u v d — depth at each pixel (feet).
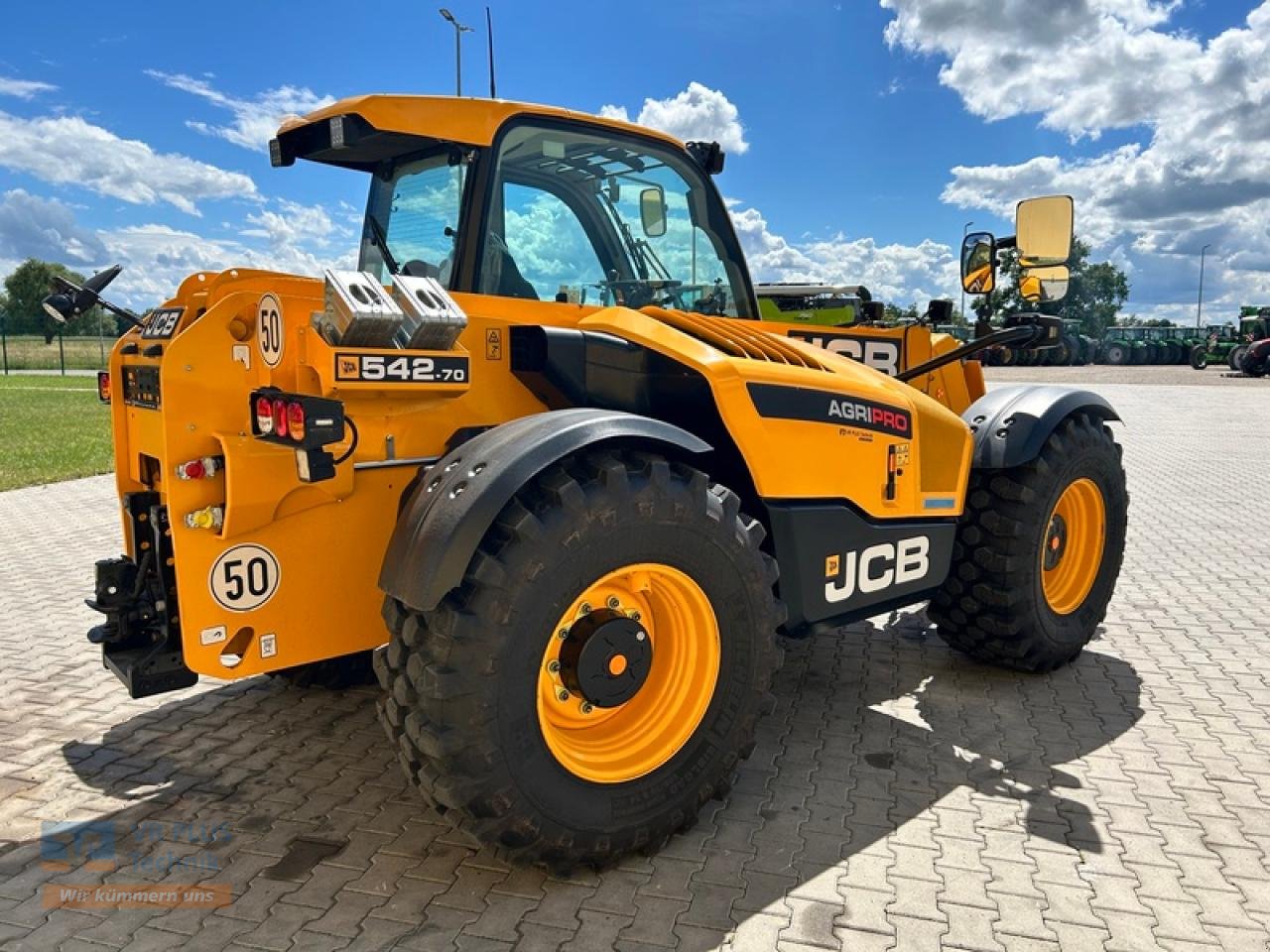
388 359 8.41
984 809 9.74
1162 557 21.02
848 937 7.63
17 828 9.43
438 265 10.37
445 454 9.32
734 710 9.13
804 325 13.02
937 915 7.92
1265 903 8.11
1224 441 43.70
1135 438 45.03
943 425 11.83
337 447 8.61
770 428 9.80
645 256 11.78
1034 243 13.25
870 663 14.29
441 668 7.45
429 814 9.64
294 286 9.12
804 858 8.80
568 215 10.93
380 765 10.81
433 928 7.73
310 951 7.45
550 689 8.30
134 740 11.51
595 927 7.74
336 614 9.05
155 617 10.33
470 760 7.53
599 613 8.46
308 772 10.64
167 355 8.14
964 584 13.23
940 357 13.26
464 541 7.48
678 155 11.93
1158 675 13.76
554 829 7.97
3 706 12.55
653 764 8.70
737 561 8.93
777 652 9.48
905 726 11.94
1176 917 7.91
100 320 139.85
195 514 8.26
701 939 7.59
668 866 8.66
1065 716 12.24
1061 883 8.40
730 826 9.39
